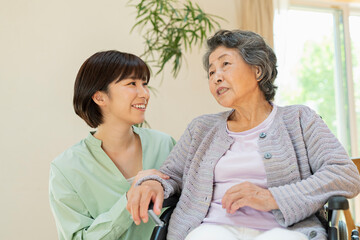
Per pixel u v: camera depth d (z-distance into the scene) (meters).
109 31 2.82
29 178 2.58
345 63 3.70
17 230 2.54
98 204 1.49
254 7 3.19
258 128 1.24
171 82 2.98
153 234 1.16
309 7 3.62
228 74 1.22
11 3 2.59
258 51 1.23
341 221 1.18
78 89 1.49
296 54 3.56
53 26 2.67
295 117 1.22
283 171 1.14
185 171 1.32
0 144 2.52
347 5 3.72
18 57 2.58
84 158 1.50
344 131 3.68
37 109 2.61
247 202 1.06
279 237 1.00
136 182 1.25
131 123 1.49
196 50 3.07
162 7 2.52
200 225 1.15
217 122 1.34
